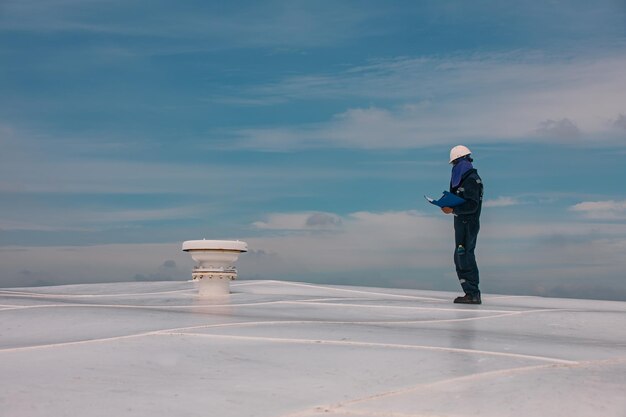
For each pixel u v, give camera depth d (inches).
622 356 224.1
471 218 397.4
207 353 227.3
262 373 201.9
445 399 174.4
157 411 167.3
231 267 440.5
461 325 309.1
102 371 204.7
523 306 407.2
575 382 186.5
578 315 341.1
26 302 365.4
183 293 460.4
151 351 230.2
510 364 209.5
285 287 511.8
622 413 163.9
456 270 410.9
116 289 496.4
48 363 214.8
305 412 166.9
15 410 167.9
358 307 374.0
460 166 394.3
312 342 244.4
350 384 189.6
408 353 225.3
